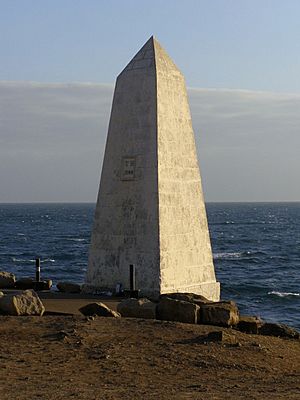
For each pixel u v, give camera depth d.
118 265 19.52
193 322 14.99
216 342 13.08
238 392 10.20
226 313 14.96
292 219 173.25
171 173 19.58
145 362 11.84
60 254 70.44
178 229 19.62
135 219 19.31
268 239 95.56
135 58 19.84
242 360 12.20
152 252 18.89
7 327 13.80
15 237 98.19
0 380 10.59
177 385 10.63
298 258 67.12
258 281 48.06
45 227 129.25
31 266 57.91
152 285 18.75
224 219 171.50
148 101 19.38
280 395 10.03
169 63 20.03
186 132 20.38
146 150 19.28
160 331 13.68
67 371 11.23
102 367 11.49
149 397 9.73
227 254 70.94
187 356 12.21
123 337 13.22
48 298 18.86
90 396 9.73
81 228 125.50
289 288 44.41
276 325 14.94
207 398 9.70
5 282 21.34
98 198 20.16
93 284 20.00
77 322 14.22
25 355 12.05
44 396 9.66
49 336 13.23
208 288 20.59
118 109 19.94
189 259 19.97
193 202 20.41
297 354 13.06
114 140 19.95
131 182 19.48
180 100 20.25
